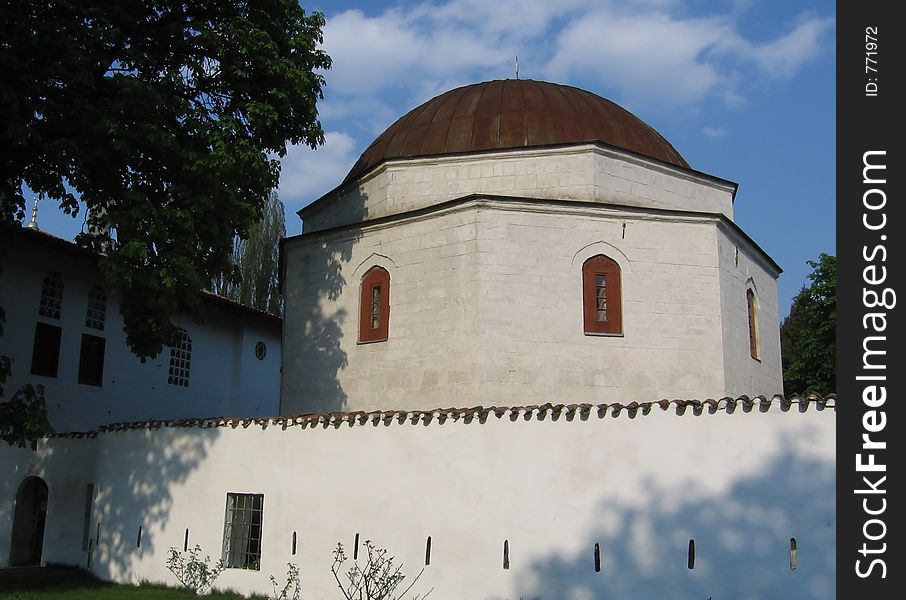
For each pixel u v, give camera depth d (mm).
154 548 15211
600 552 10766
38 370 21203
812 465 9797
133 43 16516
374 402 17297
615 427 11055
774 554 9773
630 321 16703
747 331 18547
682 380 16625
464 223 16781
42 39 14453
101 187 15617
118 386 23734
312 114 17984
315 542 13125
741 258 18828
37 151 15109
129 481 16000
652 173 18828
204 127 15789
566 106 19547
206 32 16219
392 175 18859
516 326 16234
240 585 13805
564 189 17844
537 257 16656
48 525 18406
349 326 18203
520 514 11398
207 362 27531
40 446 19016
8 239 17594
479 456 11898
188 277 14961
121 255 14914
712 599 9984
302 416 13977
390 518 12461
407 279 17453
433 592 11781
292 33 18156
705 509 10258
